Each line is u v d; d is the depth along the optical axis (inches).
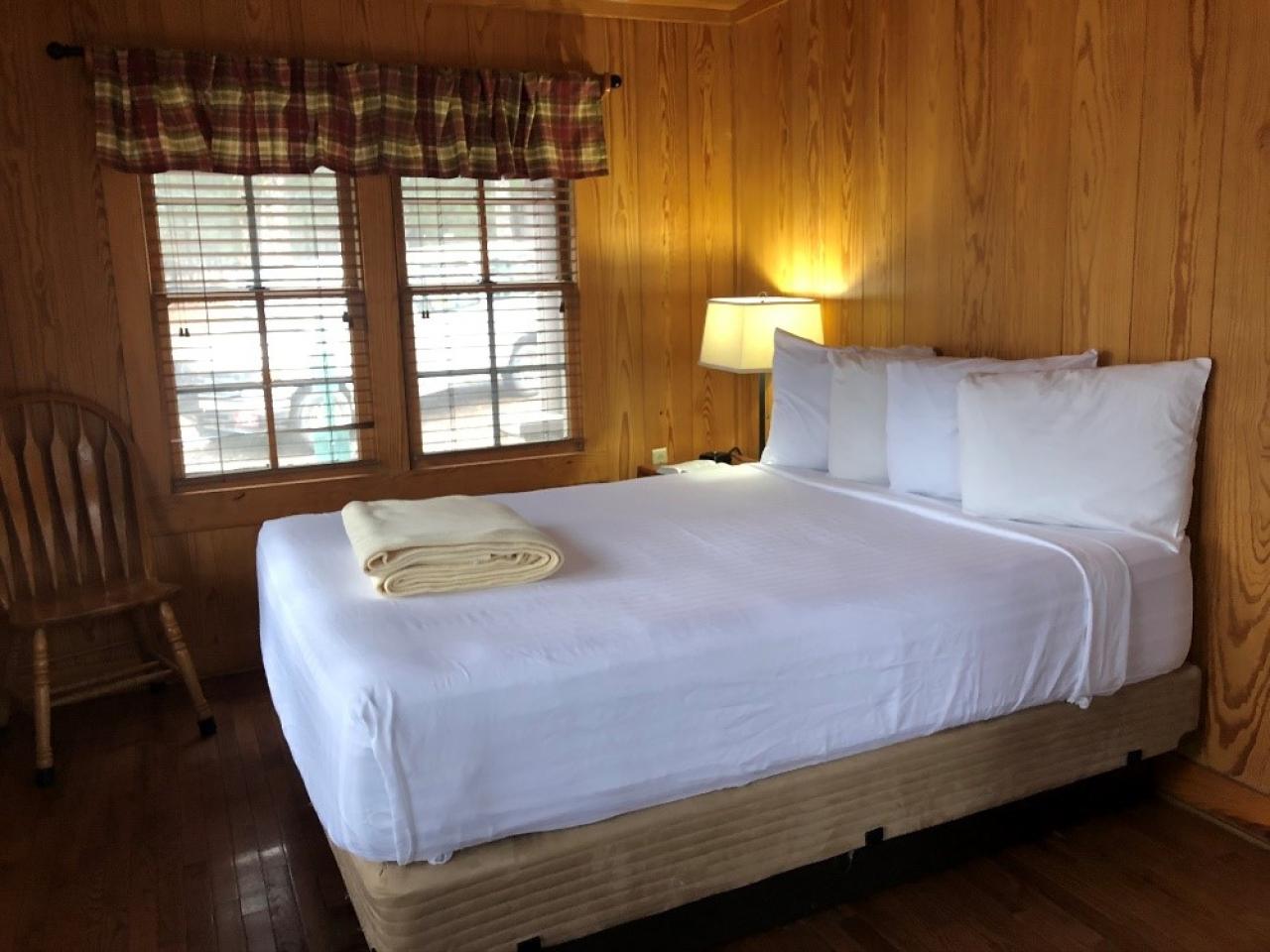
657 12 152.6
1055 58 108.4
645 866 73.4
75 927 84.4
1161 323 100.0
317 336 138.9
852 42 136.5
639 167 156.3
